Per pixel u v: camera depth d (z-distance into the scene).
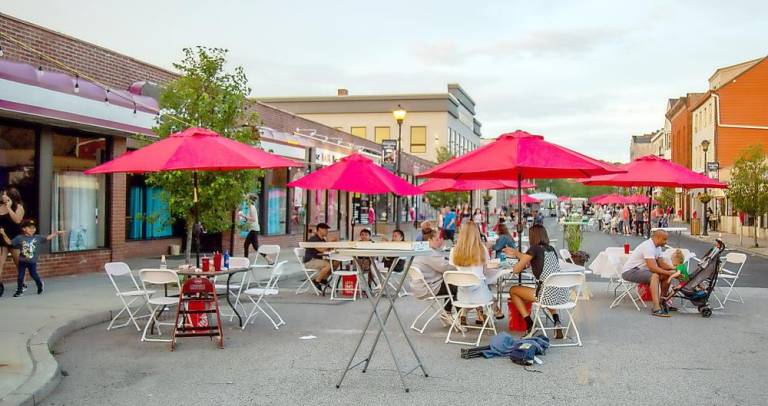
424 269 10.23
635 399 6.52
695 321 10.98
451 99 62.19
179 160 8.80
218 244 21.88
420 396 6.59
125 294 9.78
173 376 7.36
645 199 37.91
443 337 9.61
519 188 10.78
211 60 13.21
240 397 6.56
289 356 8.34
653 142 94.62
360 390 6.80
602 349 8.81
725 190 36.22
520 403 6.38
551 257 9.48
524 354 7.93
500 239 15.09
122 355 8.38
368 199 38.59
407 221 49.69
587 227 54.19
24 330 8.99
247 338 9.48
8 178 13.69
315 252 14.17
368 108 61.75
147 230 20.41
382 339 9.42
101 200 16.39
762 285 16.19
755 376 7.43
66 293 12.41
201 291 8.88
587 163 9.35
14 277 13.76
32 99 13.12
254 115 13.73
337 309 12.19
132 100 15.94
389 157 27.52
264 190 24.77
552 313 9.59
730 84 50.12
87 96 14.62
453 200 45.94
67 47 15.39
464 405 6.30
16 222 12.94
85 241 15.89
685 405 6.34
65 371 7.55
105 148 16.48
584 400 6.48
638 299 13.48
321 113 62.19
